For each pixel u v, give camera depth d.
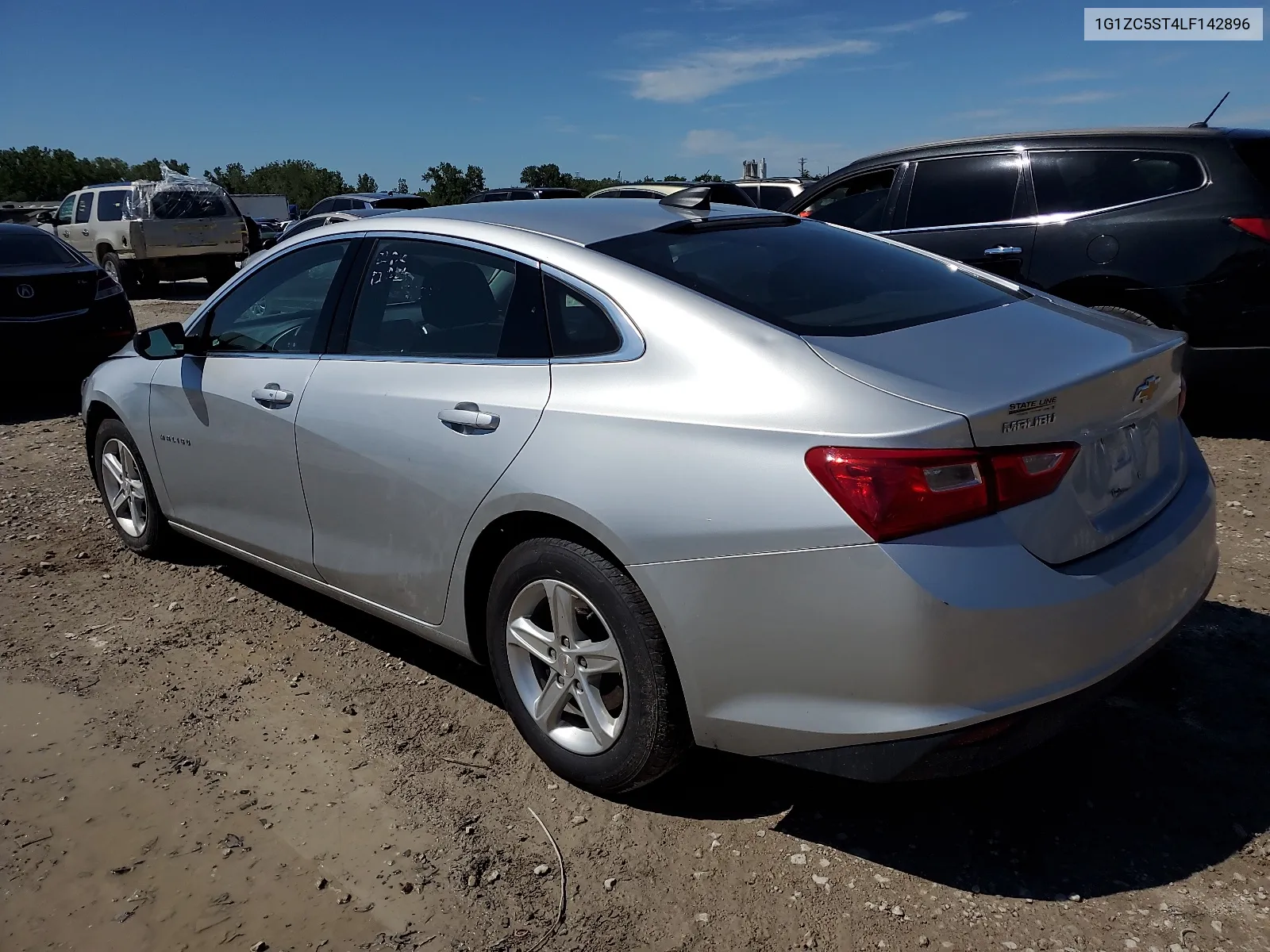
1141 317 5.91
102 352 8.39
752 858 2.56
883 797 2.79
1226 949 2.22
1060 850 2.56
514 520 2.81
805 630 2.26
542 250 2.93
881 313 2.75
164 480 4.27
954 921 2.33
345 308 3.44
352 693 3.44
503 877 2.51
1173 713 3.14
